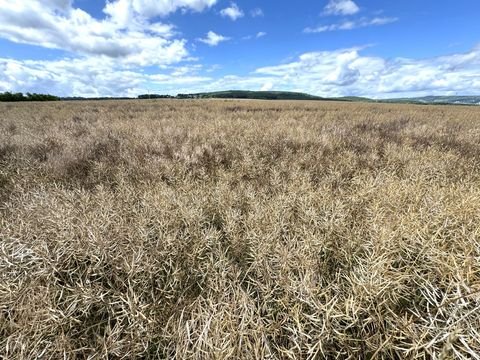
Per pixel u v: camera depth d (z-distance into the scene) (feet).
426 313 4.65
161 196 9.11
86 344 4.75
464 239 5.82
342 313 4.60
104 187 11.10
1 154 16.78
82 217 7.54
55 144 18.71
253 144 19.01
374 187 9.77
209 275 5.92
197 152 16.28
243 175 13.50
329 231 6.71
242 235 7.27
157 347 4.76
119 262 5.92
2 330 4.72
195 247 6.42
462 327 4.05
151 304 5.22
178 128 24.82
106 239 6.20
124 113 47.88
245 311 4.85
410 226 6.37
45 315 4.69
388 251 5.69
